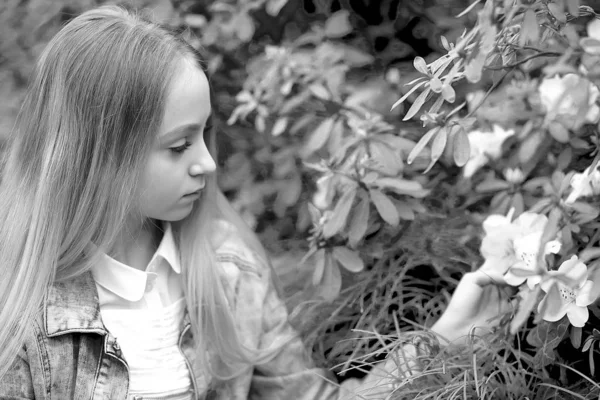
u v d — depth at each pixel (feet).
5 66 7.66
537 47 4.03
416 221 5.82
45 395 4.24
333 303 5.74
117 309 4.44
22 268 4.25
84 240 4.24
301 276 6.16
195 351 4.62
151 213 4.32
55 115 4.22
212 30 6.66
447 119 3.79
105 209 4.20
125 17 4.35
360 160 5.18
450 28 6.20
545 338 4.08
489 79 5.76
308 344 5.49
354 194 4.89
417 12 6.43
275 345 4.91
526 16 3.37
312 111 6.21
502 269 4.17
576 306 3.64
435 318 5.32
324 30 6.19
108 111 4.09
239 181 6.72
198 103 4.16
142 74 4.07
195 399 4.57
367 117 5.38
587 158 4.97
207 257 4.63
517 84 5.10
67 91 4.18
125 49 4.12
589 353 4.18
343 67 5.95
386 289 5.69
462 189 5.63
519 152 4.87
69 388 4.26
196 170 4.25
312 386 4.95
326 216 5.21
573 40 3.89
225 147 7.01
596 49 3.79
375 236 5.86
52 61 4.28
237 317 4.89
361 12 6.82
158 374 4.44
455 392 3.92
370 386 4.64
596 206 4.11
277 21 6.98
